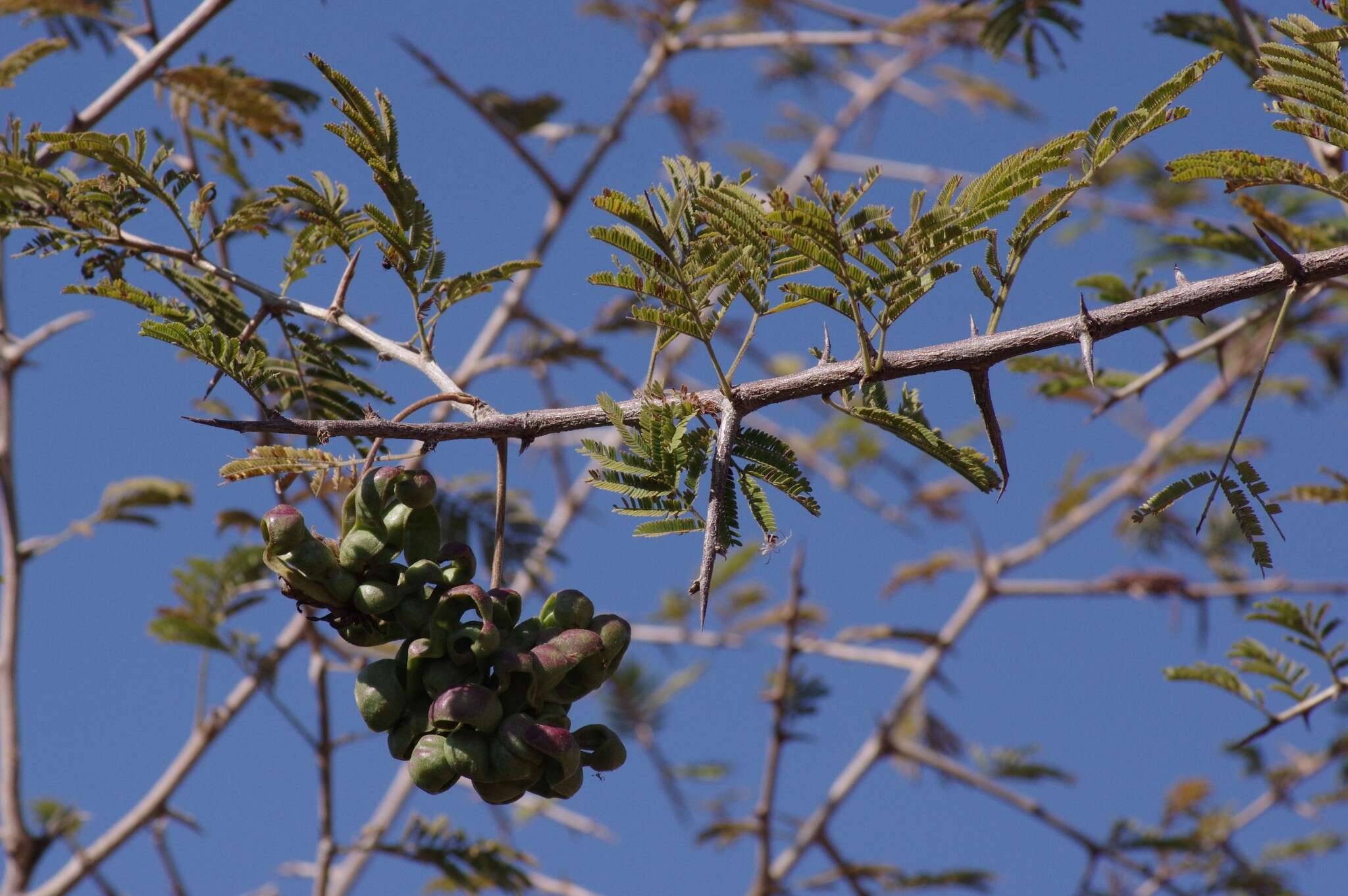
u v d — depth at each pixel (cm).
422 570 238
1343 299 673
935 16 661
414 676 236
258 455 247
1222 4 466
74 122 423
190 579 561
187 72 443
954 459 261
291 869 645
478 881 525
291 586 237
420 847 522
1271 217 329
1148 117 255
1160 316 251
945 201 257
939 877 708
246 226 352
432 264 298
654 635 778
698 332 256
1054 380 521
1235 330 465
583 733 251
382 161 283
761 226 251
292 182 324
